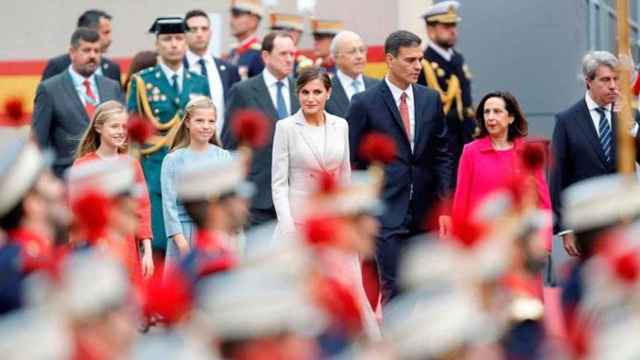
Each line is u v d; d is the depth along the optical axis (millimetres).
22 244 20203
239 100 38156
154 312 15891
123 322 14477
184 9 47281
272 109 38000
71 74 39000
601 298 16594
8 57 47781
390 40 35656
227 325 14117
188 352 14438
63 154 38688
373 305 34438
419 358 13711
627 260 16391
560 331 20656
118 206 22938
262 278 14602
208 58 41219
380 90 35656
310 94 33156
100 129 32719
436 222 35375
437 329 13711
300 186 33156
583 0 47906
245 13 45781
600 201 20828
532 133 48406
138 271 30750
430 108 35688
